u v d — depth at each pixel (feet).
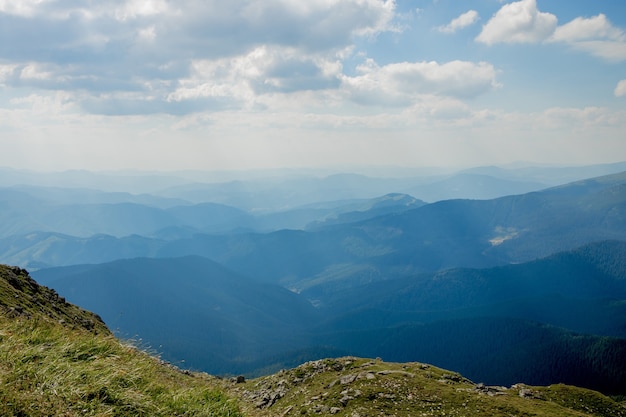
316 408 153.69
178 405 47.47
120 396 43.57
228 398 53.72
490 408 151.33
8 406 35.78
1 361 42.37
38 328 52.13
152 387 49.16
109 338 57.26
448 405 151.74
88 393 41.91
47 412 37.37
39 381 40.98
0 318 53.62
